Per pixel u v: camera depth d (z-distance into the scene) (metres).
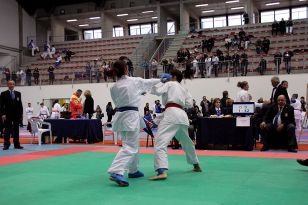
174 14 33.00
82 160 7.22
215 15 33.50
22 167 6.35
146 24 36.06
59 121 11.67
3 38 28.70
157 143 5.06
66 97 23.08
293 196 3.95
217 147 9.62
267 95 18.08
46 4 32.44
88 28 38.00
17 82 24.52
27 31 31.70
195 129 10.16
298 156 7.51
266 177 5.09
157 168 5.00
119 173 4.59
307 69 18.05
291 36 22.98
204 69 19.62
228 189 4.33
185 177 5.14
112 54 27.64
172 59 22.09
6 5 29.16
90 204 3.73
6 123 9.58
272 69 18.39
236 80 18.72
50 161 7.11
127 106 4.77
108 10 31.45
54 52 29.81
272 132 9.01
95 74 22.62
